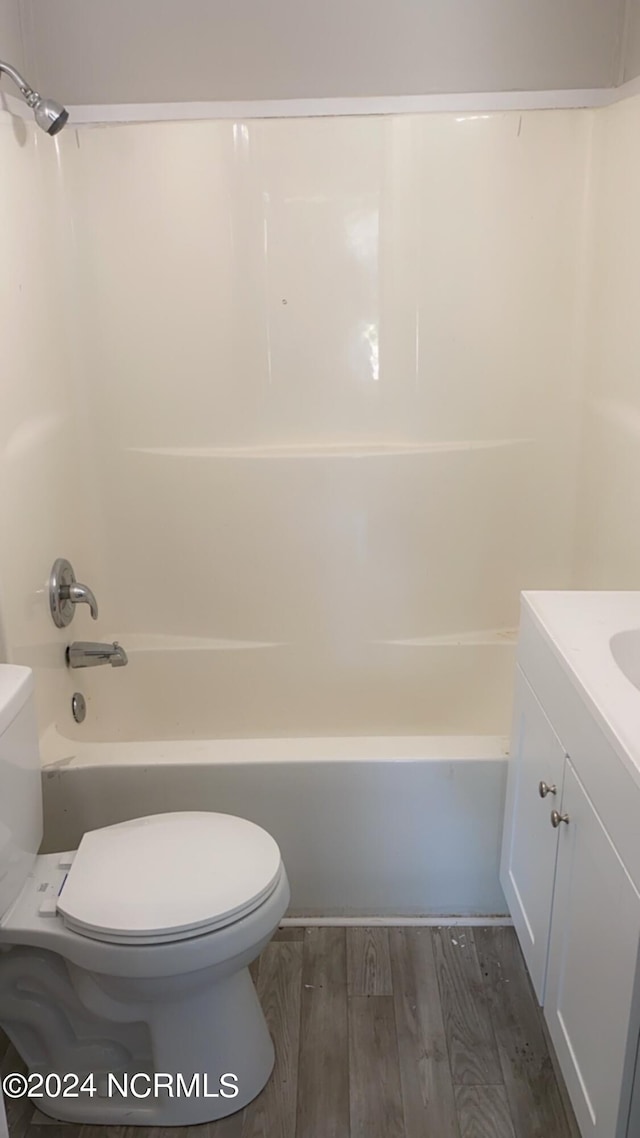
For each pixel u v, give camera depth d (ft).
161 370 7.50
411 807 5.83
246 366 7.51
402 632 8.11
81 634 7.32
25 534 6.01
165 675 8.08
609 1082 3.62
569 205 7.17
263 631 8.07
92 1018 4.78
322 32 6.82
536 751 4.87
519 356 7.50
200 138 7.02
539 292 7.36
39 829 4.94
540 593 5.21
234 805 5.83
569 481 7.82
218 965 4.31
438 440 7.70
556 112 6.97
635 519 6.43
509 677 8.01
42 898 4.60
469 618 8.11
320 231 7.22
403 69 6.90
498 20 6.77
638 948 3.29
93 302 7.34
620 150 6.60
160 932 4.17
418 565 7.94
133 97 6.95
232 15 6.79
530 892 5.01
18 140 6.24
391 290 7.35
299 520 7.78
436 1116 4.74
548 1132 4.64
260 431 7.68
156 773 5.75
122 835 4.88
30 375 6.34
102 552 7.89
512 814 5.47
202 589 7.98
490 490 7.79
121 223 7.18
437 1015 5.40
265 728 8.21
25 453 6.12
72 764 5.74
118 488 7.73
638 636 4.64
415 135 7.02
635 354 6.40
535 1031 5.28
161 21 6.80
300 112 6.98
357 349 7.48
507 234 7.22
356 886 6.08
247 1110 4.80
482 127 7.00
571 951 4.19
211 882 4.47
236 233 7.21
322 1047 5.18
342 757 5.73
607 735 3.64
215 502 7.74
